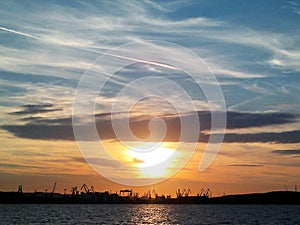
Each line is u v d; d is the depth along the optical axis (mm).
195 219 163875
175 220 156500
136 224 138500
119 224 137250
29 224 134625
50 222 141750
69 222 143000
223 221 153000
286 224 140625
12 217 164250
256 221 153750
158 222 147375
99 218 163875
